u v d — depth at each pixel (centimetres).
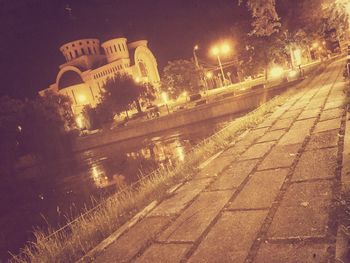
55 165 5525
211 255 362
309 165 562
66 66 11306
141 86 7862
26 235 1736
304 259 305
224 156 852
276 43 3944
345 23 2388
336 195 407
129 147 4962
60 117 7206
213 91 7181
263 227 390
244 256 340
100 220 604
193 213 506
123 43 10944
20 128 6638
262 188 523
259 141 900
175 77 7162
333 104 1101
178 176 779
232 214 457
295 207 416
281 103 1625
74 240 554
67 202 2370
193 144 3312
